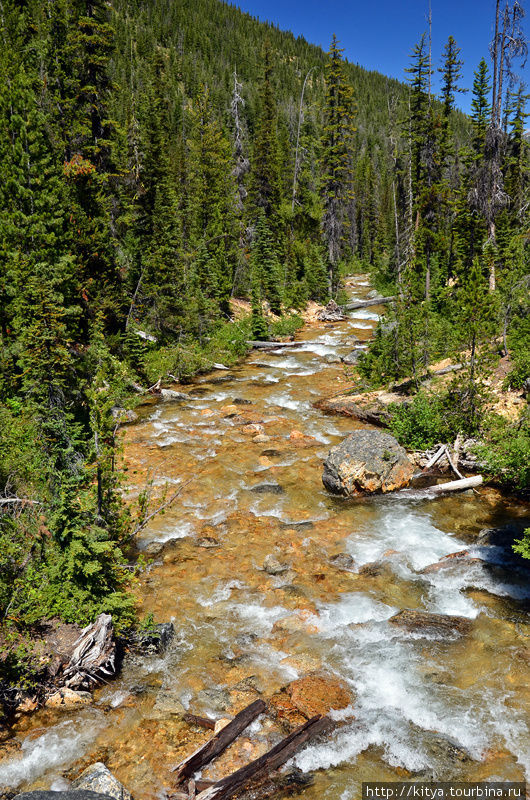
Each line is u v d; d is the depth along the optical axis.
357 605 9.34
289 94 136.25
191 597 9.60
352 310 47.66
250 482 14.70
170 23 155.38
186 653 8.13
